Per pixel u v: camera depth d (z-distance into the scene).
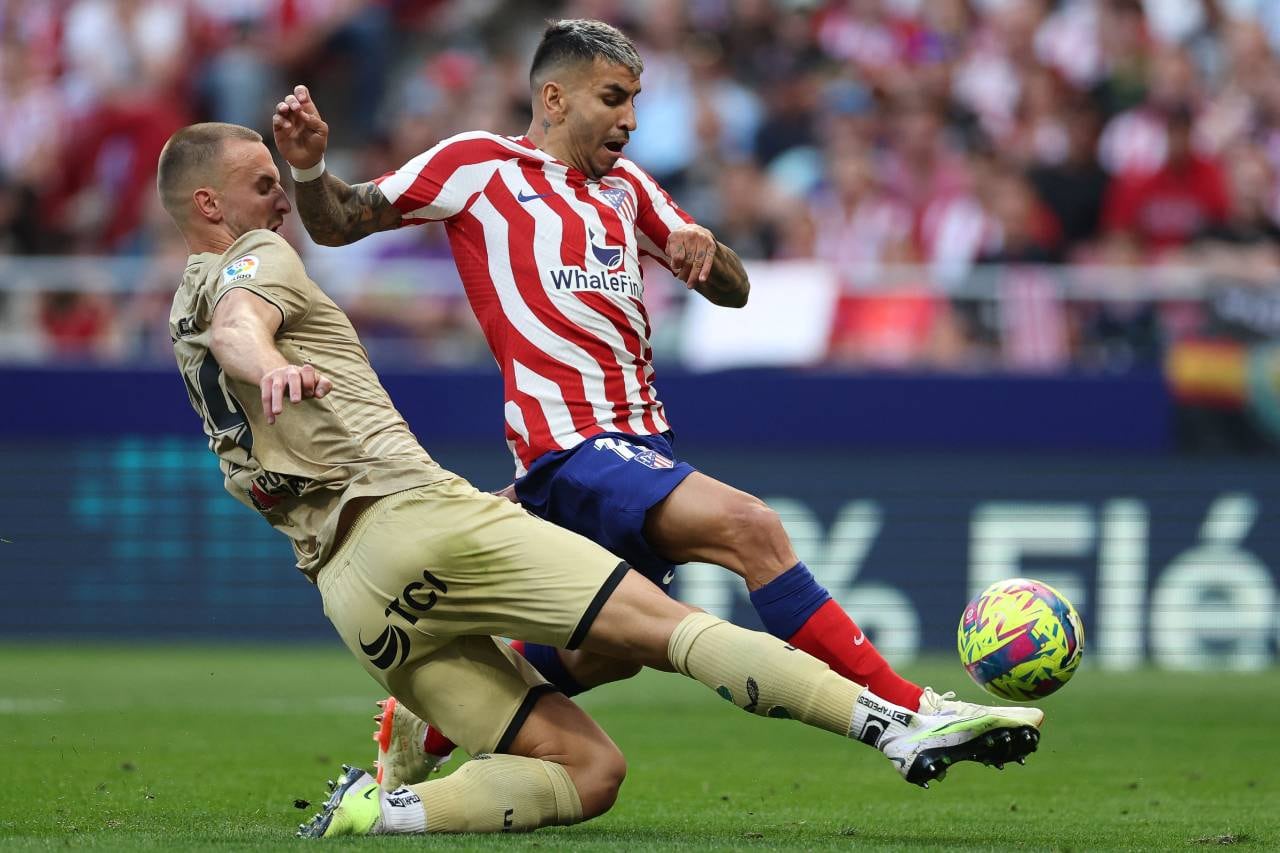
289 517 15.18
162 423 41.59
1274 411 40.31
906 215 47.62
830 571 40.62
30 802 18.05
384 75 55.03
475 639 15.09
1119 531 40.38
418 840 13.81
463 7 55.66
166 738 25.02
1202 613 40.28
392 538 14.50
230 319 14.32
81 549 41.69
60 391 41.50
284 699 30.69
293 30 54.75
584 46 16.45
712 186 49.88
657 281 42.16
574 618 14.34
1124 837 15.70
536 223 16.27
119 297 43.47
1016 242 47.06
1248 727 27.47
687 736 26.14
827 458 40.66
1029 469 40.56
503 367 16.38
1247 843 15.26
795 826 16.48
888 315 41.91
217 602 41.66
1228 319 40.91
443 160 16.33
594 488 15.66
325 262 43.12
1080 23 51.56
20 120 52.69
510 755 14.92
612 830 15.81
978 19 52.47
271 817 16.78
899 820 17.16
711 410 40.59
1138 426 40.34
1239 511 40.28
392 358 42.69
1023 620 14.66
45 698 30.67
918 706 14.56
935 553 40.53
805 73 52.47
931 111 49.62
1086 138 49.59
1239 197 48.66
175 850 13.07
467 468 40.50
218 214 15.63
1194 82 50.09
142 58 53.75
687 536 15.48
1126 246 48.16
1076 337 41.78
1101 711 29.67
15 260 48.00
